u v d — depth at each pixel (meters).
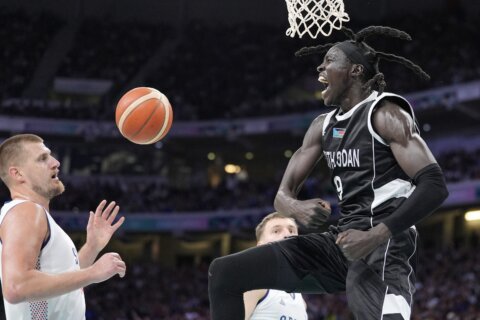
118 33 31.48
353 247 2.87
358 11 29.53
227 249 26.78
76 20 31.77
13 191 3.50
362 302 2.97
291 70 29.50
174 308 21.42
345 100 3.25
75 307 3.43
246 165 29.67
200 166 29.48
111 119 26.64
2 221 3.24
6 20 30.92
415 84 23.92
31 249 3.13
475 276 18.41
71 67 29.89
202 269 24.73
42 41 30.67
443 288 18.19
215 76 29.72
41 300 3.23
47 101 28.00
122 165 28.64
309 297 19.11
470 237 22.86
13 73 29.14
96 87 29.45
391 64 26.31
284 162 29.36
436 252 21.75
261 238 4.62
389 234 2.86
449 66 24.38
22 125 25.98
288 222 4.57
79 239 25.91
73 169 28.23
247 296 4.29
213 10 32.03
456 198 21.42
